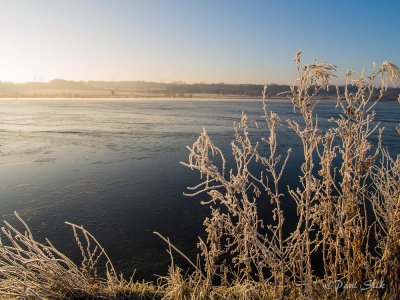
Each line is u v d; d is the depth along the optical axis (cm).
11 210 892
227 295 359
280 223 322
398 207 309
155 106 7375
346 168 306
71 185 1127
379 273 337
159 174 1277
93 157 1609
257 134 2508
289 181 1120
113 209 904
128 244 699
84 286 353
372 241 578
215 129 2814
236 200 299
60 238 725
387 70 274
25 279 314
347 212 321
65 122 3394
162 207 916
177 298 354
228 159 1498
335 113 4828
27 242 334
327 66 269
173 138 2284
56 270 347
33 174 1271
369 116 299
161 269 599
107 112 5041
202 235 744
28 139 2175
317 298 308
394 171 326
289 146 1934
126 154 1691
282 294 324
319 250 600
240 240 335
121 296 363
